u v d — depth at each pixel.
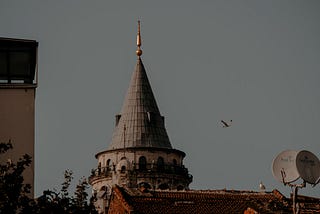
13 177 111.50
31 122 140.12
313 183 126.06
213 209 187.88
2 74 140.50
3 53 140.25
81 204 125.69
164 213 183.62
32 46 141.12
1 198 110.62
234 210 188.12
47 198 116.94
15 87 140.50
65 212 118.12
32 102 140.75
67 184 126.06
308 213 177.12
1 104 139.88
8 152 138.38
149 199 190.12
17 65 140.75
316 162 126.94
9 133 139.25
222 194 197.88
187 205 188.50
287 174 126.69
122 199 188.88
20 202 113.19
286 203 195.50
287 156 128.25
